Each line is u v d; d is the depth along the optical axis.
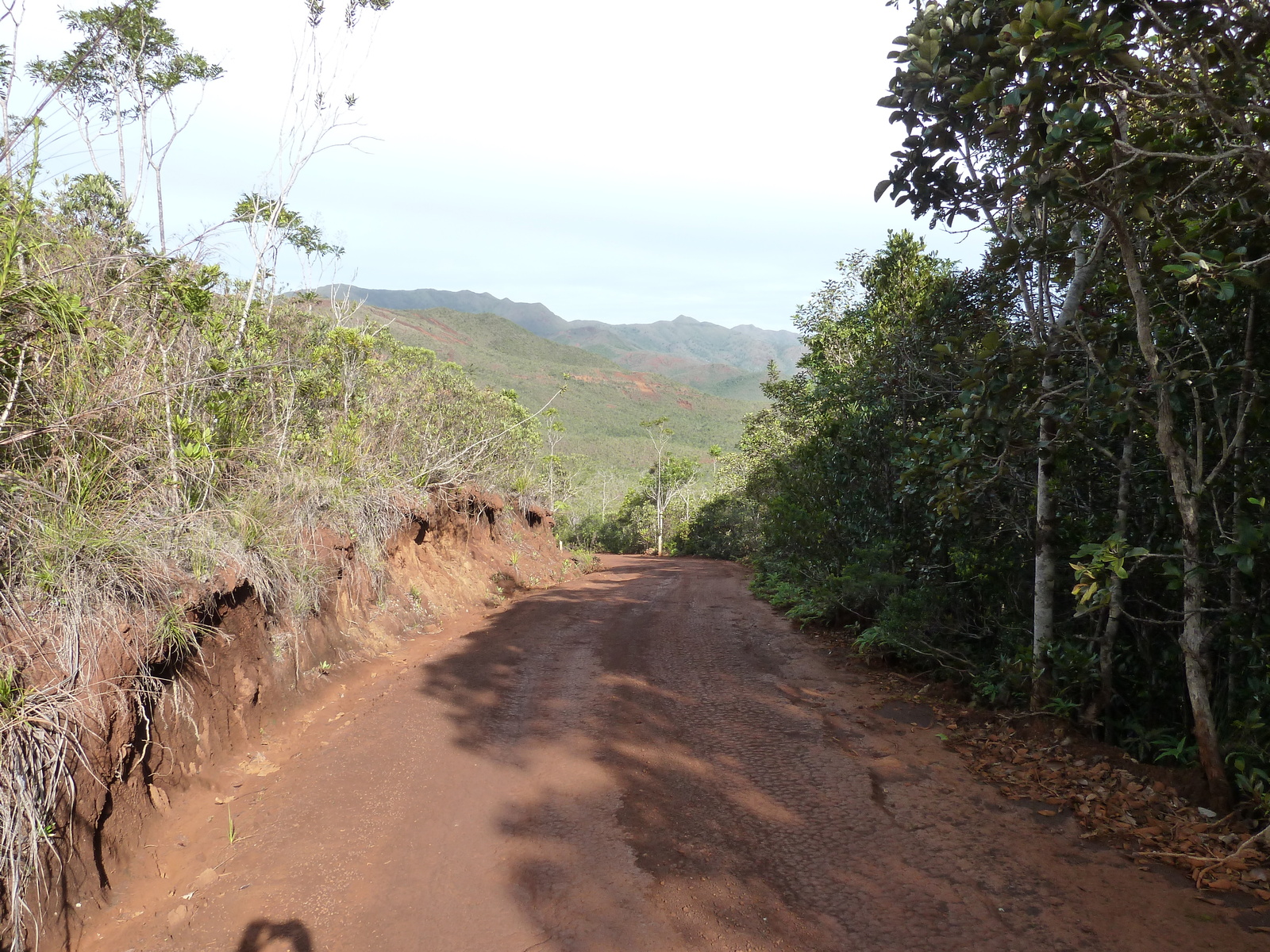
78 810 3.51
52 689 3.52
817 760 5.39
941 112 5.54
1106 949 3.19
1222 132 4.33
